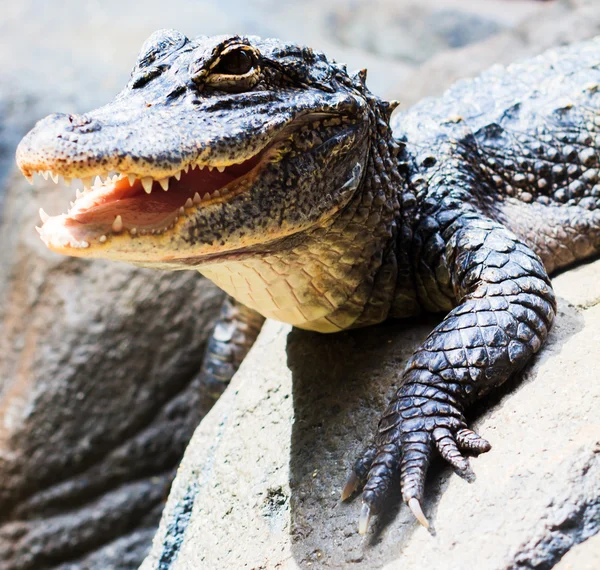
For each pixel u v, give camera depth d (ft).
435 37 9.17
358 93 3.17
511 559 2.75
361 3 9.68
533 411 2.94
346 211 3.16
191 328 4.88
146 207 2.98
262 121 3.01
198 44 3.12
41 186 5.30
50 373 4.80
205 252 3.00
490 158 3.45
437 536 2.83
